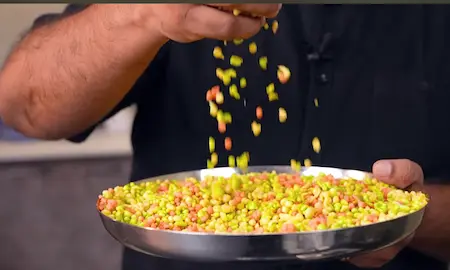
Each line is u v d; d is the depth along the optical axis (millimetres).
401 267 1224
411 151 1298
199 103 1292
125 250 1298
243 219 857
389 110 1301
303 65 1284
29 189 2244
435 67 1311
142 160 1328
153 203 920
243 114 1286
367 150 1290
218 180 1003
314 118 1278
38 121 1221
